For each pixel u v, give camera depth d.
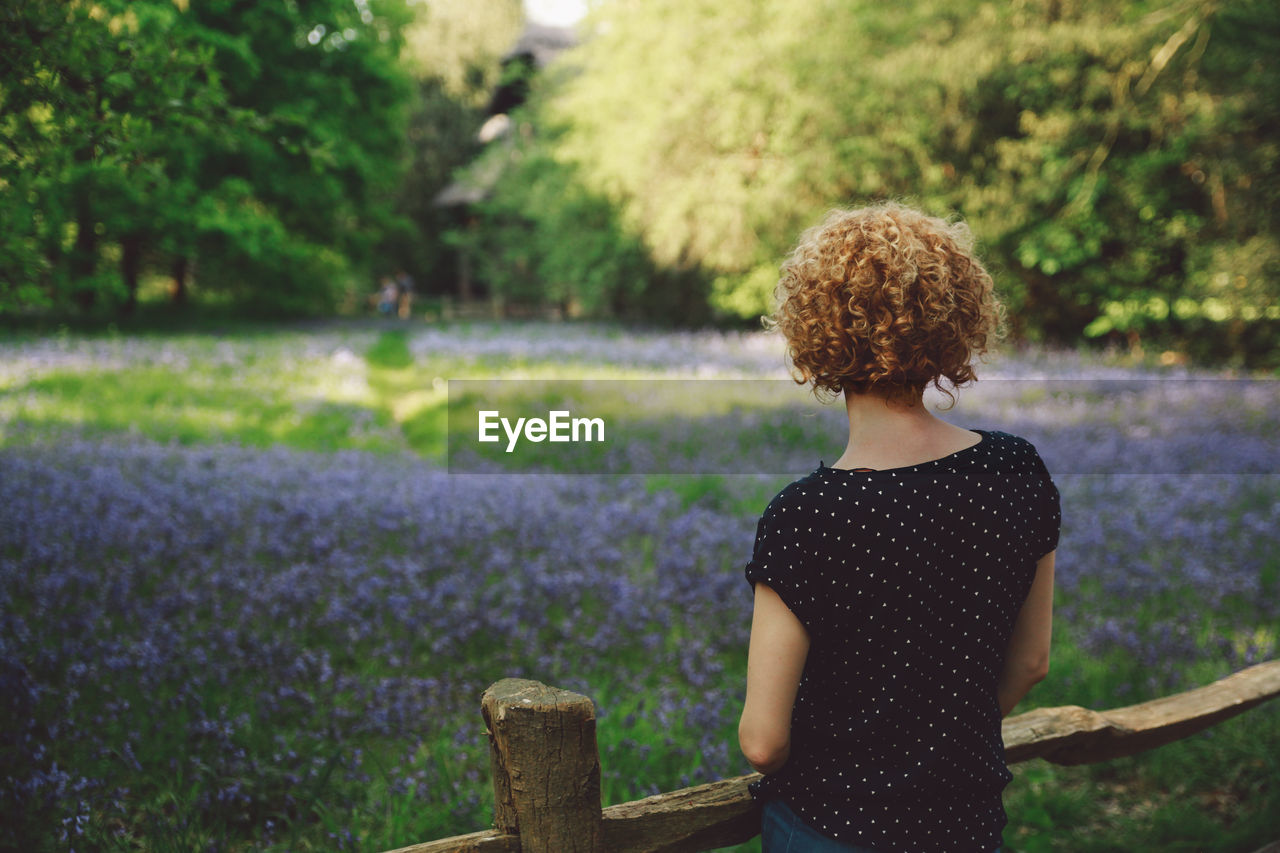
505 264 42.69
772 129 21.36
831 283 1.44
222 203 26.05
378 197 41.38
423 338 23.22
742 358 18.75
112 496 6.71
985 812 1.41
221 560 5.59
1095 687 4.38
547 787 1.61
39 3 3.31
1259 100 16.09
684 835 1.79
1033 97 18.73
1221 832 3.33
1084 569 6.07
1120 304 19.59
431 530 6.36
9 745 3.24
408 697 3.94
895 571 1.36
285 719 3.77
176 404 12.99
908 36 19.22
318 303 34.41
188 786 3.19
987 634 1.42
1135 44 17.22
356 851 2.95
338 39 29.02
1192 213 19.02
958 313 1.42
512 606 5.04
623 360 18.30
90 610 4.50
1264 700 2.89
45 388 13.30
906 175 19.48
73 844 2.77
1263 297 16.38
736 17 21.55
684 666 4.41
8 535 5.50
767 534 1.41
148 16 3.90
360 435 12.06
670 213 22.34
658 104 22.78
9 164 3.62
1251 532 7.12
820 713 1.42
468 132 52.88
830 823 1.37
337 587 5.13
